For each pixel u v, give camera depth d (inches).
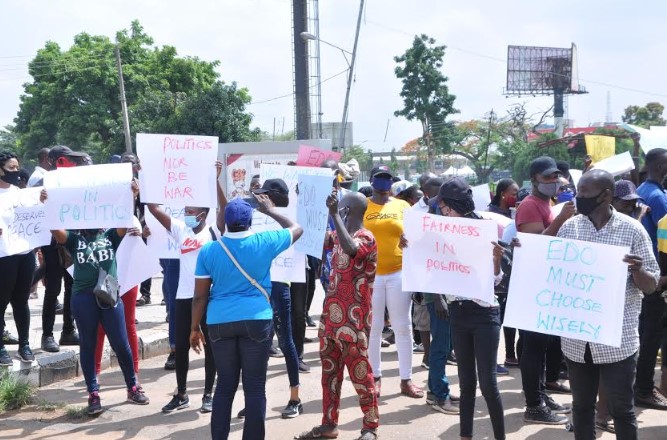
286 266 232.4
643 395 240.2
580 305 164.1
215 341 186.7
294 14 813.9
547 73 2987.2
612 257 160.6
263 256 188.9
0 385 248.4
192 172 237.3
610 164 350.0
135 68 1581.0
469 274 185.0
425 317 289.0
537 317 169.0
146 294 428.1
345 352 207.2
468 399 191.5
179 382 242.5
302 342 288.4
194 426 227.9
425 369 294.8
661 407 238.1
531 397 225.1
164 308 411.8
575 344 167.6
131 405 250.1
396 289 250.4
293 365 235.1
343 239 198.2
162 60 1640.0
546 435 214.5
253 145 713.0
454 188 195.3
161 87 1592.0
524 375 225.0
